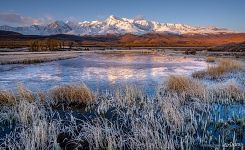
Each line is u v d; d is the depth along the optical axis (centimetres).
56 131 1009
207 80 2362
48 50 11300
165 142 849
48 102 1459
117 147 884
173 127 1005
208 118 1121
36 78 2762
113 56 7762
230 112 1241
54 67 4094
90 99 1460
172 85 1719
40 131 927
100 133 920
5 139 902
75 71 3484
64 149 891
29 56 6431
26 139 891
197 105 1323
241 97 1502
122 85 2172
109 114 1255
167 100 1332
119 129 1024
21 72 3347
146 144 859
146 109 1297
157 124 1027
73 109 1358
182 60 5747
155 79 2566
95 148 884
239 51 8669
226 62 3300
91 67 4109
